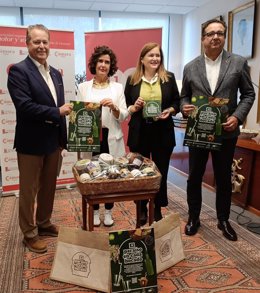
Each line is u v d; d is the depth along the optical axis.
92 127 1.93
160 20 5.93
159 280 1.84
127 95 2.40
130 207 3.02
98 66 2.26
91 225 1.74
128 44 3.86
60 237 1.81
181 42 6.11
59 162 2.23
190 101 2.33
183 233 2.45
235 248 2.23
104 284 1.73
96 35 3.85
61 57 3.36
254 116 4.05
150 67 2.25
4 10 5.27
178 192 3.57
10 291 1.75
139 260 1.61
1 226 2.60
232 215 2.88
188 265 2.00
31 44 1.91
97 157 2.03
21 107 1.88
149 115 2.19
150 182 1.71
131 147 2.32
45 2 4.98
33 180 2.07
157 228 1.84
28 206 2.11
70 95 3.46
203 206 3.09
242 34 4.17
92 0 4.90
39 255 2.12
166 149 2.35
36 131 1.98
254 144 2.87
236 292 1.73
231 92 2.16
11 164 3.38
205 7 5.15
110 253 1.58
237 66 2.13
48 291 1.74
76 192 3.51
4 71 3.17
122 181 1.66
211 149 2.18
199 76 2.21
